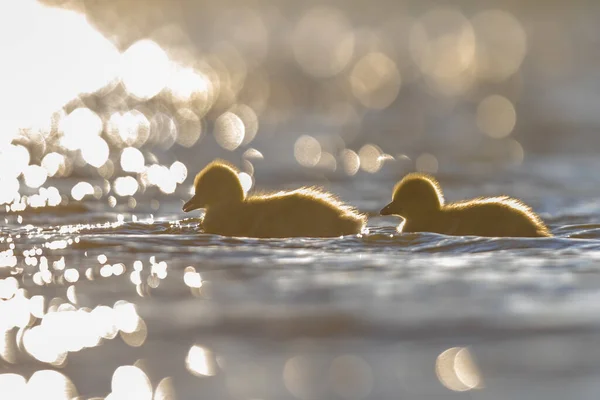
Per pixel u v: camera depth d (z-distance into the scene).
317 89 39.34
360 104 35.75
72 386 8.50
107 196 19.20
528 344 9.28
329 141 27.84
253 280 11.42
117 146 26.09
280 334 9.59
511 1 63.44
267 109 34.50
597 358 8.87
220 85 39.47
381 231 14.65
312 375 8.61
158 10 59.31
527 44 50.53
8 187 19.88
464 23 58.72
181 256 12.62
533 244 13.10
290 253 12.73
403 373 8.69
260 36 54.28
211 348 9.24
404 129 30.06
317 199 14.37
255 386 8.43
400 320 9.95
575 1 61.97
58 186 20.22
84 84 36.00
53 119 28.97
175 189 20.30
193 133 29.11
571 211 17.55
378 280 11.34
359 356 9.02
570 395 8.11
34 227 15.12
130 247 13.17
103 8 57.12
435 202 14.71
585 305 10.32
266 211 14.37
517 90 37.78
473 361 8.85
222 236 13.98
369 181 21.81
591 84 37.97
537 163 23.89
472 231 14.14
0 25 43.88
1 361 9.11
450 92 38.12
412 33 55.94
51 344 9.45
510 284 11.12
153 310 10.36
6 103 30.34
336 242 13.42
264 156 25.41
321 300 10.56
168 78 40.00
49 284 11.41
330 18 60.84
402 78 42.25
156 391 8.36
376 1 65.75
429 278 11.41
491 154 25.47
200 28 55.69
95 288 11.23
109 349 9.34
